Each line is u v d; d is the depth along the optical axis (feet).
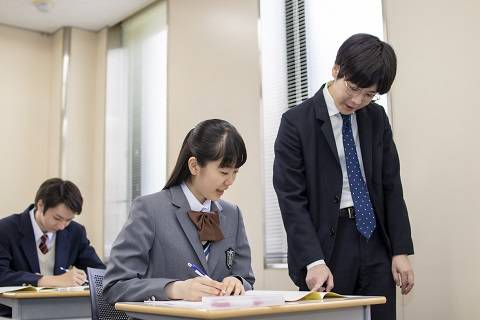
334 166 6.51
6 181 16.20
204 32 13.29
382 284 6.31
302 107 6.86
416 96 8.67
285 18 11.52
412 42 8.80
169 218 5.47
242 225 6.00
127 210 15.70
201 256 5.40
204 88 13.10
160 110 14.88
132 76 16.16
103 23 16.76
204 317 3.63
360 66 6.00
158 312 3.99
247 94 11.98
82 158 16.75
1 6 15.47
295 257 6.29
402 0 9.00
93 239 16.49
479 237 7.71
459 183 8.02
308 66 11.02
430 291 8.21
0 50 16.60
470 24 8.07
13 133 16.48
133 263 5.20
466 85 8.05
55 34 17.25
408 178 8.66
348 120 6.64
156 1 15.24
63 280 8.57
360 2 10.03
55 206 9.37
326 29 10.72
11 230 9.67
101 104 16.81
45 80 17.15
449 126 8.21
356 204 6.39
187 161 5.57
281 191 6.57
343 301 4.36
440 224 8.18
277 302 4.09
